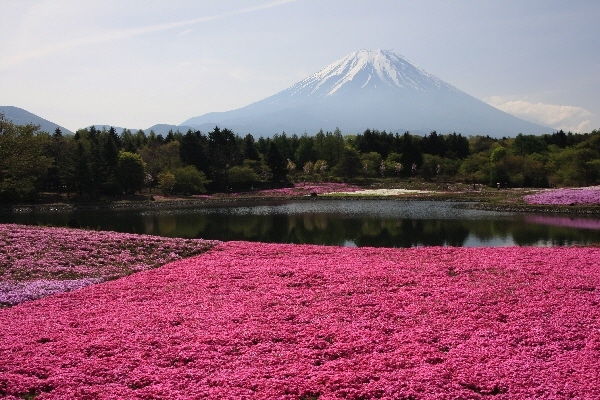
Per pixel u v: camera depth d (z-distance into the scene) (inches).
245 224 1872.5
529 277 726.5
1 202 2908.5
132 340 499.5
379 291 669.9
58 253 954.1
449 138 5275.6
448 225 1722.4
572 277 715.4
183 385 400.2
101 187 3282.5
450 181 4170.8
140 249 1037.8
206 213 2399.1
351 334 508.1
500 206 2309.3
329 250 1052.5
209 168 3917.3
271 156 4183.1
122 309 616.4
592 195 2282.2
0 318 588.4
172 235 1571.1
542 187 3469.5
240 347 482.0
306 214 2249.0
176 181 3553.2
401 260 903.1
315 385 397.1
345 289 678.5
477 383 396.8
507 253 953.5
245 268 843.4
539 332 505.0
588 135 4943.4
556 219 1851.6
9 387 398.0
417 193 3331.7
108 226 1846.7
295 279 749.3
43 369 434.0
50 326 551.8
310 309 596.1
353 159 4394.7
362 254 992.2
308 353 463.2
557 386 386.3
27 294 695.7
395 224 1784.0
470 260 876.0
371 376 412.2
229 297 658.8
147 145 4333.2
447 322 541.3
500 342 483.5
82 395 382.9
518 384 393.1
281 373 419.5
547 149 4589.1
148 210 2642.7
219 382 403.5
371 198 3132.4
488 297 629.6
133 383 406.9
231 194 3681.1
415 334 507.8
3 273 818.8
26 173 2516.0
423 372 414.0
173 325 551.2
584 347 470.6
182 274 812.6
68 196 3206.2
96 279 800.3
